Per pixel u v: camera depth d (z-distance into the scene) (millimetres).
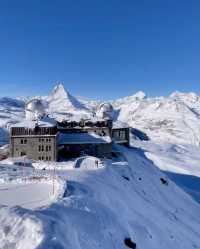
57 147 81688
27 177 50438
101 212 36625
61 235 25234
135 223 42438
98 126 102688
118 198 49188
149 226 44531
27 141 79875
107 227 34000
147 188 71875
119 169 74500
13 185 46469
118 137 128500
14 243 23703
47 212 29594
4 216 26625
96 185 49969
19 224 25500
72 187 43844
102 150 88375
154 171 91375
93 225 32031
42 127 79938
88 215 33375
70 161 79250
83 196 39688
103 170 64688
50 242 23453
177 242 44844
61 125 103438
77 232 28797
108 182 57625
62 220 28562
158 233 43844
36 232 24344
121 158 91500
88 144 88062
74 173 58875
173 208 66125
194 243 48531
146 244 38406
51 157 79188
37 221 25766
